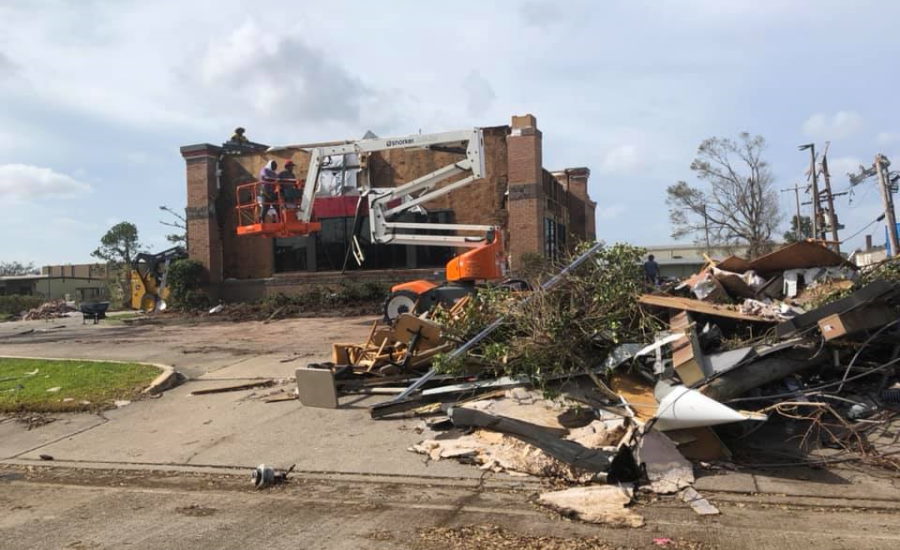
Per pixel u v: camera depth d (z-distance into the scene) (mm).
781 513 4836
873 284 6215
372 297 24609
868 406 6461
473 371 8234
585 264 7832
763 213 49156
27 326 26875
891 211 27078
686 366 6258
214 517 5285
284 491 5949
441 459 6480
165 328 20797
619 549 4324
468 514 5105
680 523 4734
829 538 4363
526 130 23953
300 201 19031
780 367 6418
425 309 14539
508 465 6082
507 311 8062
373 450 6926
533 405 7152
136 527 5098
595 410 6727
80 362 12859
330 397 8617
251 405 9125
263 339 16141
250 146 28688
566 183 36062
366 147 16125
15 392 10266
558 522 4871
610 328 7184
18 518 5406
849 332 6227
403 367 9273
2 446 7926
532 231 23812
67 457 7434
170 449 7504
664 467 5555
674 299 7652
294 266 27188
